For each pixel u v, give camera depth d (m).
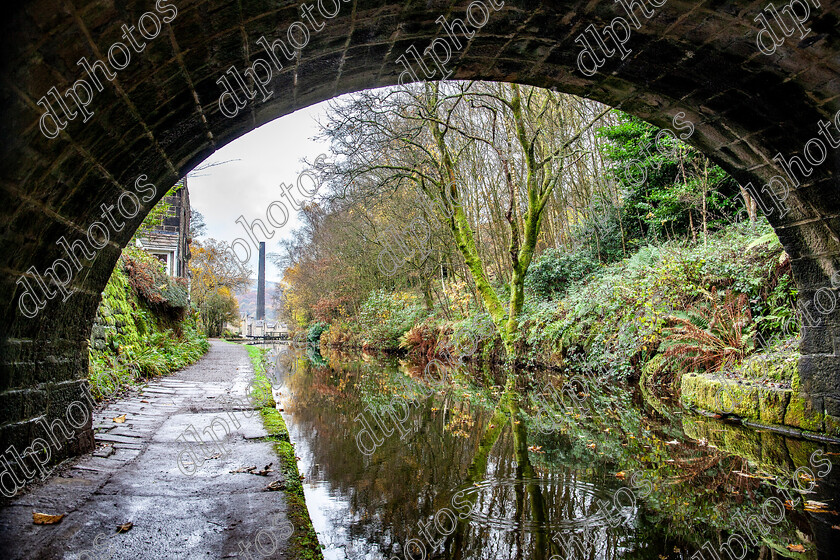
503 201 13.69
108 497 2.44
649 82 3.96
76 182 2.31
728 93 3.83
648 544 2.29
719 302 6.85
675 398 6.54
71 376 3.00
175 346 10.09
